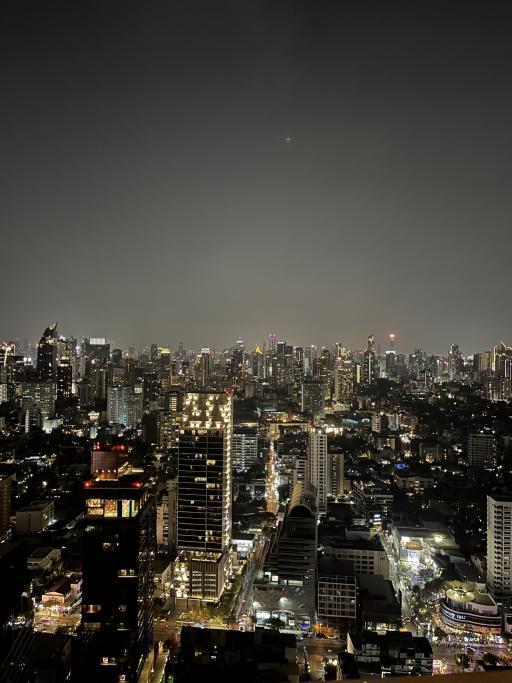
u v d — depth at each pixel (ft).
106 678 420.77
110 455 445.78
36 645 473.26
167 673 435.53
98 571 428.56
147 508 460.55
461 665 520.01
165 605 626.23
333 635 579.07
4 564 309.83
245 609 631.97
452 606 606.96
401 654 476.54
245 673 431.43
